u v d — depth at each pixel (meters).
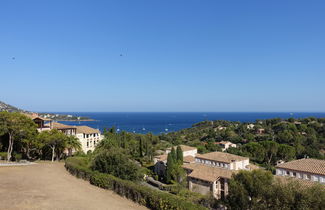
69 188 25.75
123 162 31.19
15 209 17.61
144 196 21.88
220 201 31.58
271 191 21.14
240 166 59.56
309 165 44.62
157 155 88.50
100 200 22.16
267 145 85.56
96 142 80.69
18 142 53.59
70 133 71.25
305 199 18.89
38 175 32.09
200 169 53.94
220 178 49.09
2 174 30.80
